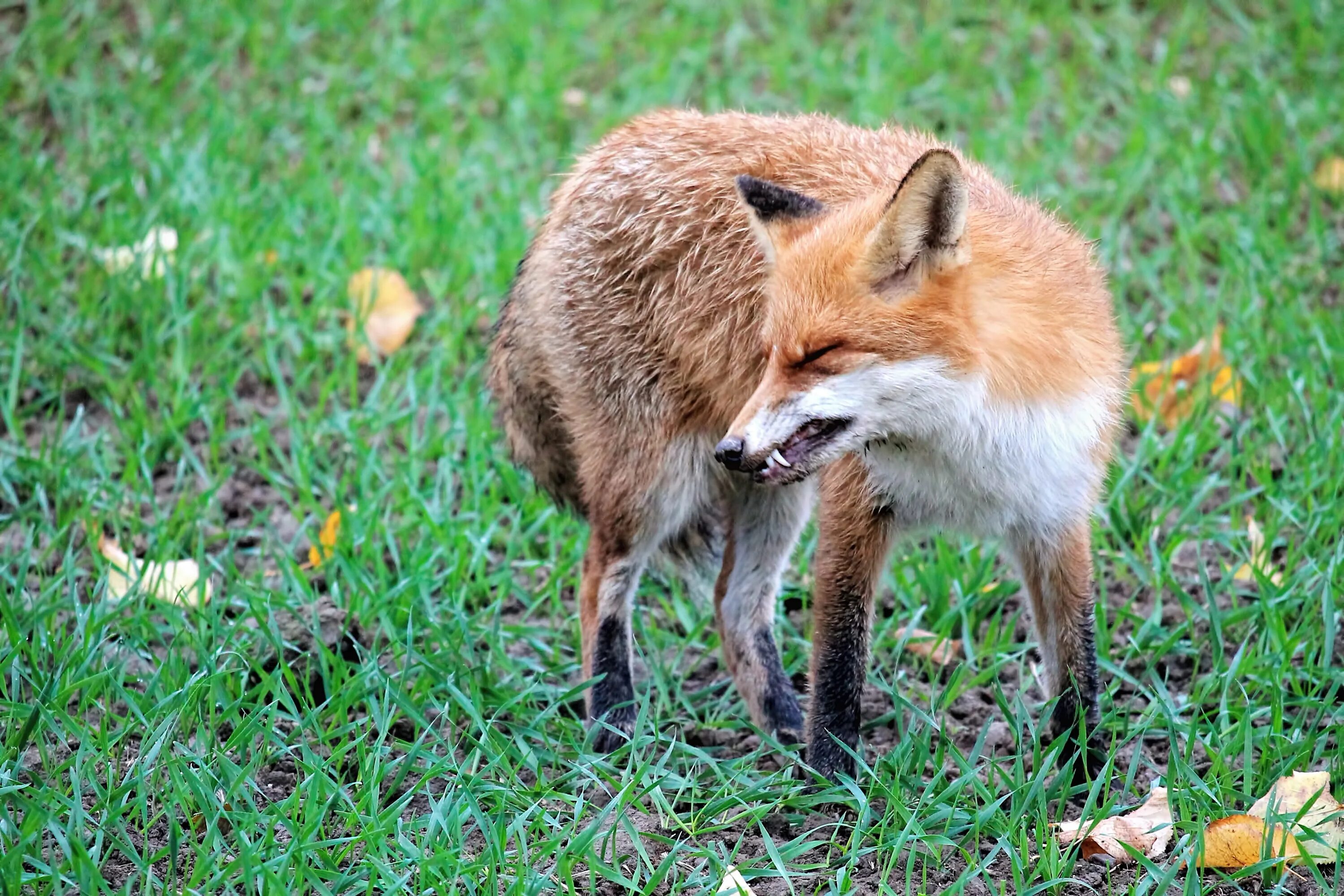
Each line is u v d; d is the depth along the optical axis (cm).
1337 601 926
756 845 771
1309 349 1202
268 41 1772
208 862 700
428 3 1822
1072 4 1828
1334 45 1659
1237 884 719
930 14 1806
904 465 799
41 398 1226
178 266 1304
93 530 1014
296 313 1299
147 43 1730
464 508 1090
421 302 1377
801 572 1067
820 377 738
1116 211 1421
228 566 998
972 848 758
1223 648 930
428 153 1538
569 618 1019
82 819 721
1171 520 1079
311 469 1134
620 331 911
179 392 1180
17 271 1294
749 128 913
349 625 924
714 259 870
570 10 1830
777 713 914
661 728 907
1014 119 1556
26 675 849
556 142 1611
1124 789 796
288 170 1539
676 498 916
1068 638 830
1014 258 791
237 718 830
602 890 732
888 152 894
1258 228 1358
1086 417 805
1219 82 1605
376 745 798
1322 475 1056
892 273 739
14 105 1644
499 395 1027
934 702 893
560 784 821
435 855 713
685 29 1764
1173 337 1263
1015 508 811
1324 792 756
